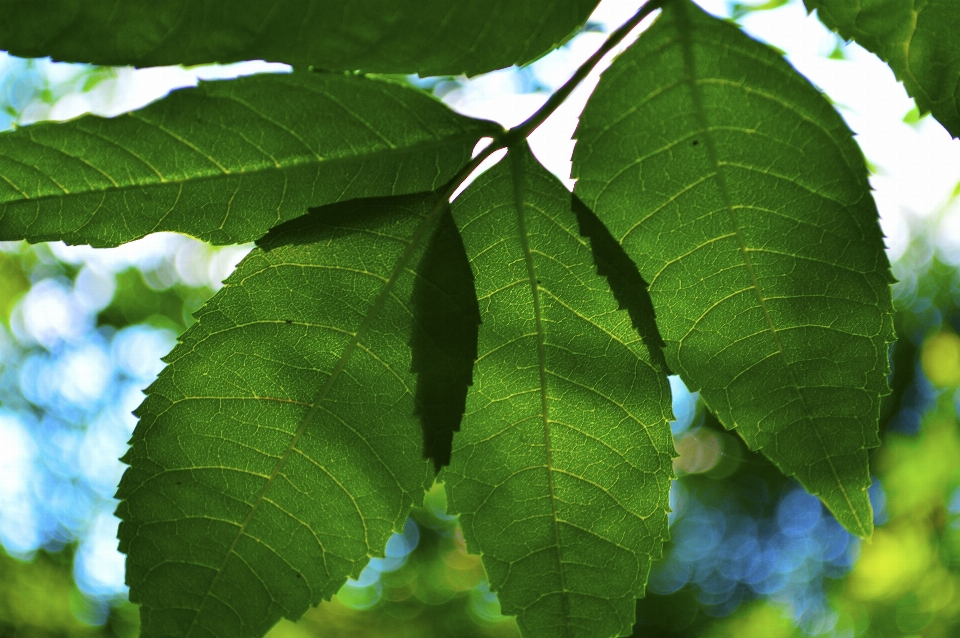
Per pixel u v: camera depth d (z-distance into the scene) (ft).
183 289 5.49
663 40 1.11
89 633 5.85
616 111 1.12
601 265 1.13
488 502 1.15
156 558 1.10
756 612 6.21
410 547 8.20
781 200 1.12
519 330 1.13
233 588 1.11
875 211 1.12
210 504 1.11
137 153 1.07
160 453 1.11
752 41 1.11
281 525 1.11
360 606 7.95
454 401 1.12
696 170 1.12
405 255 1.11
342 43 1.04
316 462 1.12
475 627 8.18
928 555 3.59
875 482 4.26
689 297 1.14
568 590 1.15
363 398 1.12
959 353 3.93
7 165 1.05
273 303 1.11
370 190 1.10
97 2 1.01
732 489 9.62
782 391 1.14
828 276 1.13
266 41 1.03
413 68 1.06
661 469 1.15
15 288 5.51
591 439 1.15
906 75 1.12
